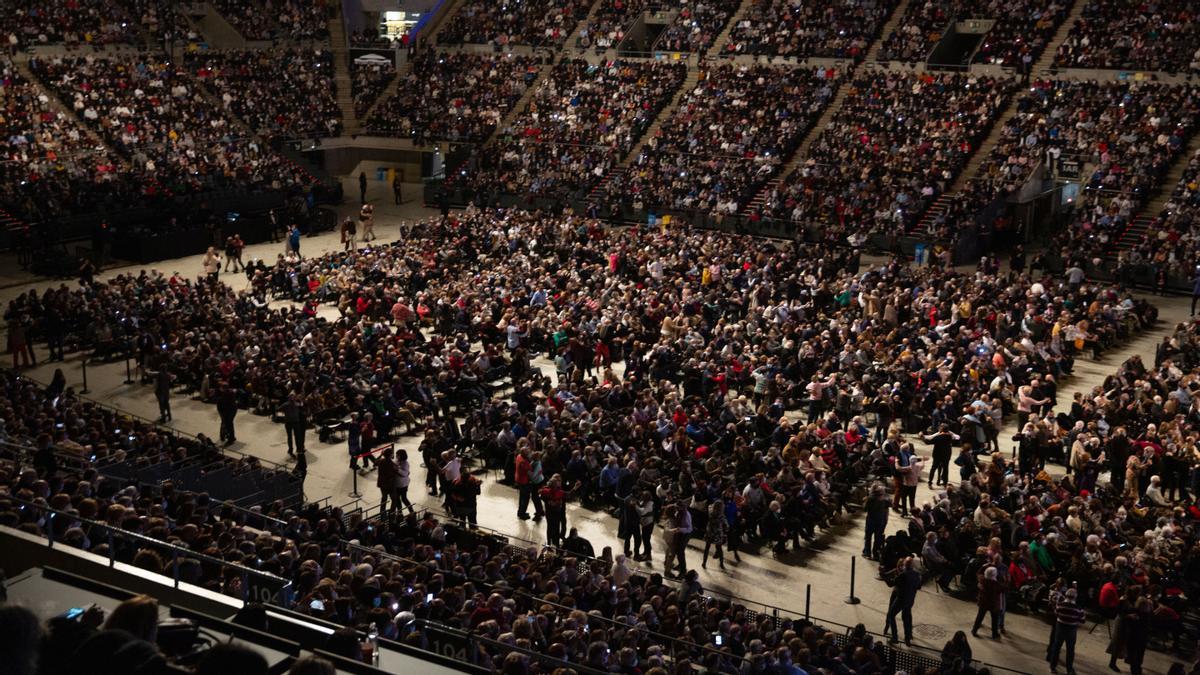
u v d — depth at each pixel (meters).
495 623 16.30
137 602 5.80
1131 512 28.12
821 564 27.72
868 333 40.19
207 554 16.70
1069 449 32.09
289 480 28.31
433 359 37.41
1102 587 24.28
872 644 21.53
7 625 4.51
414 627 14.90
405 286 49.66
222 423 34.09
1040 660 23.47
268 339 39.16
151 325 39.91
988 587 23.95
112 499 19.77
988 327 41.69
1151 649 24.06
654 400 33.66
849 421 35.47
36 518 16.42
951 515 27.48
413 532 24.66
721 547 27.47
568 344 39.41
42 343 43.53
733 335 40.47
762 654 17.92
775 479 29.20
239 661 4.83
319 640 9.85
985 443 32.84
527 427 31.92
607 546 26.48
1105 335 42.78
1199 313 47.66
